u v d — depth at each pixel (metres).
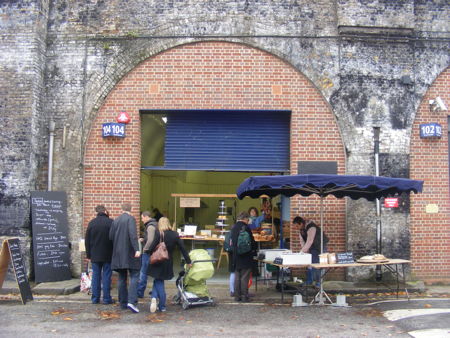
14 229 10.45
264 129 11.43
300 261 9.01
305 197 10.95
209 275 8.77
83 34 11.29
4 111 10.74
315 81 11.10
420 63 11.27
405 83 11.12
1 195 10.55
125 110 11.17
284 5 11.26
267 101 11.13
